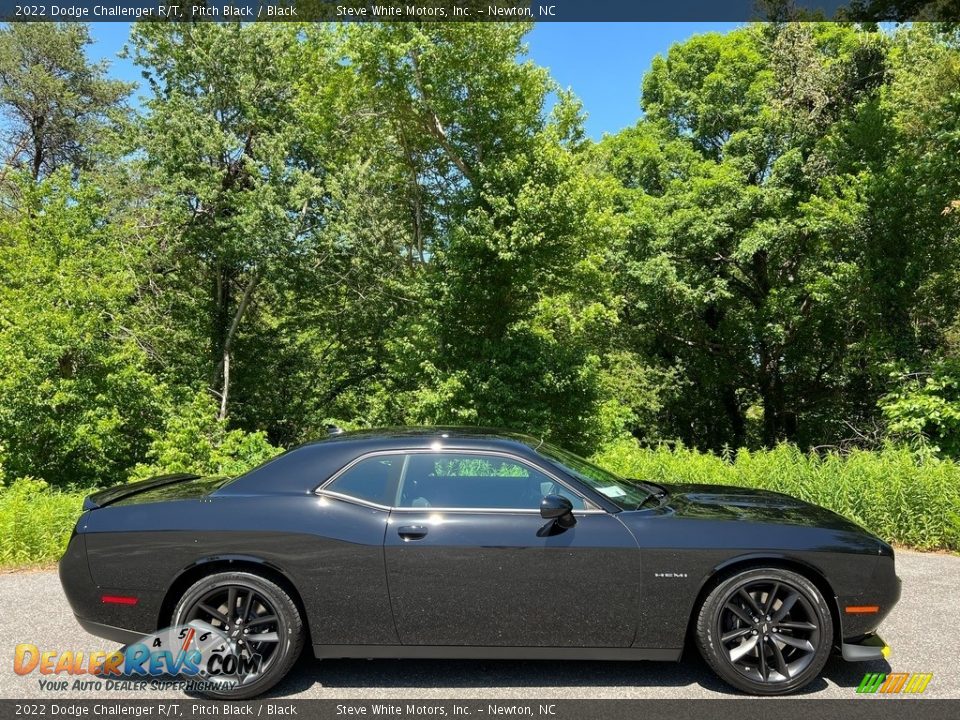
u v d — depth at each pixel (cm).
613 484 423
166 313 2073
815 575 380
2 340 1236
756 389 2819
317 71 2011
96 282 1448
